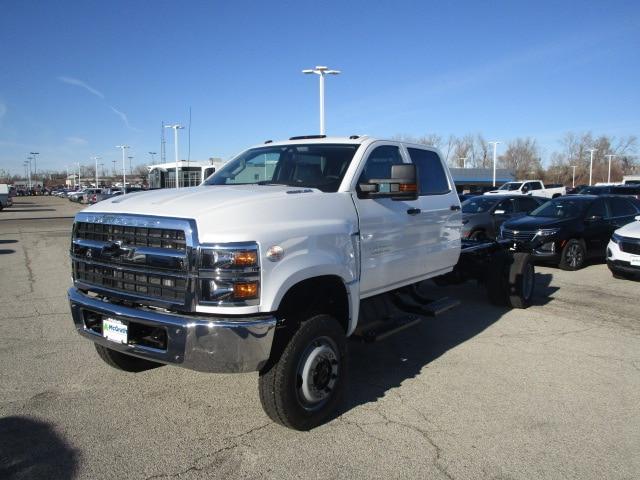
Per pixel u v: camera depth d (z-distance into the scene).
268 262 3.46
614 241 10.28
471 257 7.86
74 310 4.09
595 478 3.33
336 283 4.20
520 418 4.16
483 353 5.77
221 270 3.34
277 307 3.49
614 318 7.30
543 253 11.53
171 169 24.36
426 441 3.77
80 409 4.23
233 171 5.32
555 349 5.91
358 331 4.65
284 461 3.49
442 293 8.96
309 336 3.78
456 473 3.37
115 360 4.81
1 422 4.00
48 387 4.66
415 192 4.37
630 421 4.11
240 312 3.37
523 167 104.44
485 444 3.74
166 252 3.48
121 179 149.62
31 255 14.06
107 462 3.46
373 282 4.68
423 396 4.58
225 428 3.94
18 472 3.32
